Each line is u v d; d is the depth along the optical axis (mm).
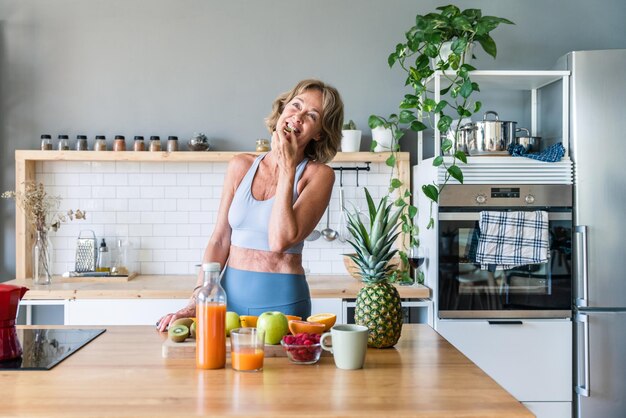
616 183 3670
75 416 1309
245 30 4355
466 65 3697
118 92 4316
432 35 3723
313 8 4371
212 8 4348
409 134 4352
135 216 4309
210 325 1666
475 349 3598
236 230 2289
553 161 3646
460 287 3611
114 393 1462
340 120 2275
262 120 4352
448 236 3615
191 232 4328
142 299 3604
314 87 2215
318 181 2182
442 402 1404
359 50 4375
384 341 1901
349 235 4285
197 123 4336
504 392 1479
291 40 4367
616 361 3637
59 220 4246
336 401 1406
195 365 1714
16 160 4074
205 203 4332
